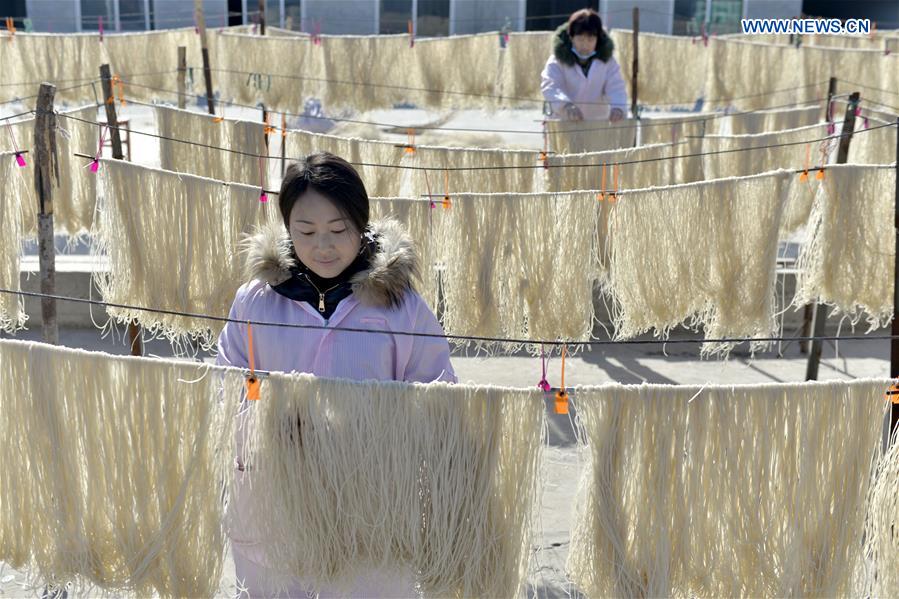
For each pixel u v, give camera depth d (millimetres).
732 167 5340
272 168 7051
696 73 7730
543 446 1894
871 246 3918
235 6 16375
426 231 3834
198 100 8703
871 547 2100
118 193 3572
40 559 2021
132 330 3756
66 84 7746
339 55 7559
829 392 1855
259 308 1966
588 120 5777
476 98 7566
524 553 1902
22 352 1938
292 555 1894
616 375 5172
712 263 3826
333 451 1832
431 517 1869
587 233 3756
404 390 1824
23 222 4988
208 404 1888
